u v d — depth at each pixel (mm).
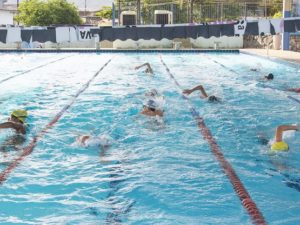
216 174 4574
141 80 11211
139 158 5086
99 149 5426
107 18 37594
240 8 24172
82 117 7102
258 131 6344
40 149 5418
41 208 3746
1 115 7254
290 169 4758
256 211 3684
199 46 23359
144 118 6945
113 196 4012
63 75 12234
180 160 5023
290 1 19875
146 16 26797
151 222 3480
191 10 24016
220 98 8719
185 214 3631
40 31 14359
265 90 9797
